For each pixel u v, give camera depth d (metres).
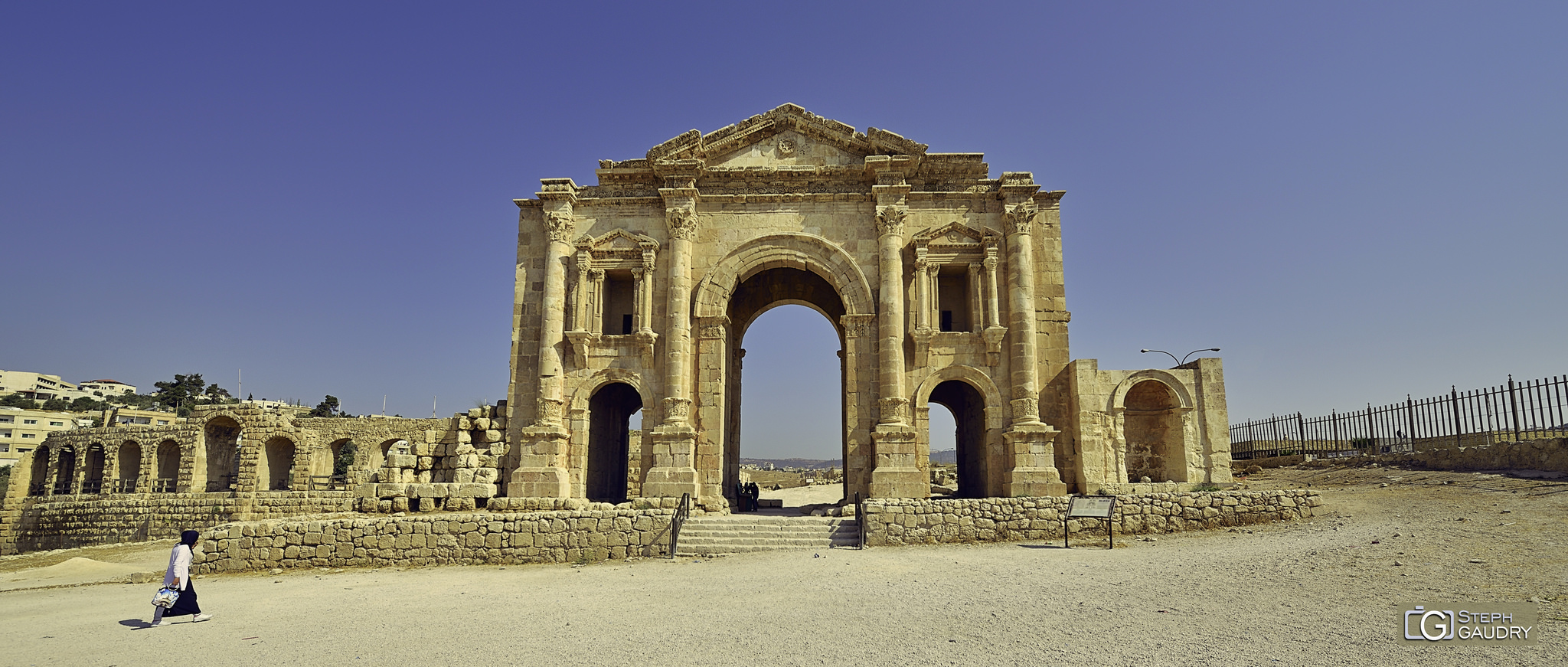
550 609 16.02
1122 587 15.77
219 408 51.16
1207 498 25.25
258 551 24.84
